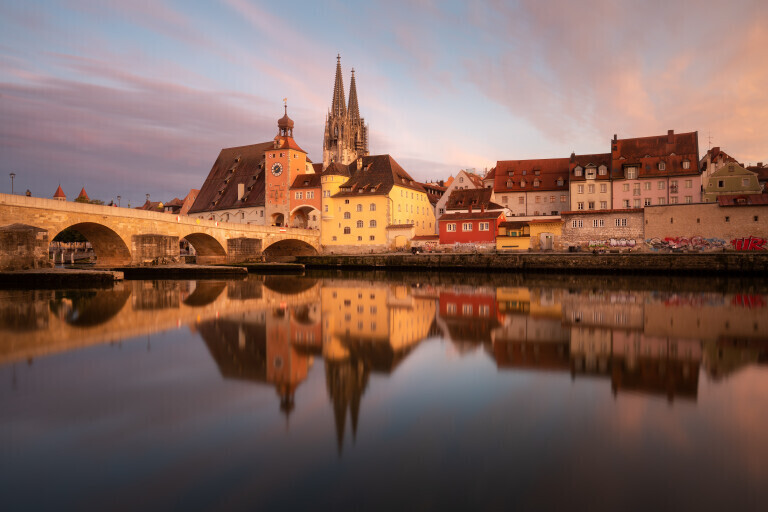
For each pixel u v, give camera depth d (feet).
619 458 28.96
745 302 103.86
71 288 137.90
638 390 41.55
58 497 24.91
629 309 93.81
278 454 29.63
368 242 314.76
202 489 25.64
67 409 37.11
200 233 230.89
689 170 277.03
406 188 336.70
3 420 34.91
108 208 183.32
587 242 239.09
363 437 31.89
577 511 23.62
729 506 24.03
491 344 61.57
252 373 47.34
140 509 23.80
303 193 336.49
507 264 223.92
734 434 32.12
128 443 31.07
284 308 96.63
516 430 33.04
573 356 54.60
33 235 144.97
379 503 24.35
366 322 79.25
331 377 46.03
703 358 53.21
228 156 410.72
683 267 190.19
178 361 51.85
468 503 24.29
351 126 526.57
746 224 209.26
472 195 297.12
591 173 292.81
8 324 74.84
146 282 165.27
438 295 122.21
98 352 56.03
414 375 46.78
